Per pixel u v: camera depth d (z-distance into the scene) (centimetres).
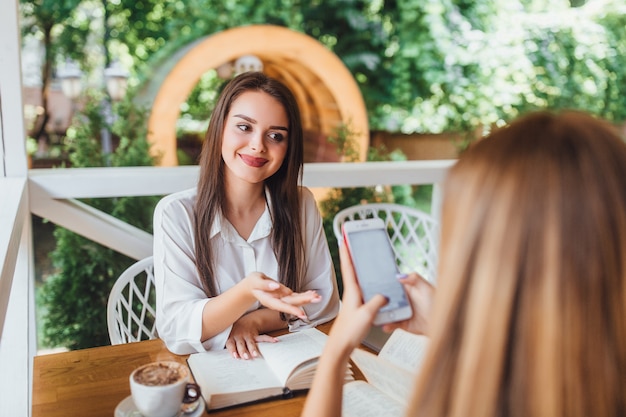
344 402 106
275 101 149
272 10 457
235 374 117
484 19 464
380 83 484
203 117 420
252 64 400
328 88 412
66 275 274
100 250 275
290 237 161
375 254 96
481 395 51
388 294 92
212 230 152
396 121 483
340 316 77
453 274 54
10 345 202
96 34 397
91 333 279
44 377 119
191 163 421
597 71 458
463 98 473
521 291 51
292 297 121
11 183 201
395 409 104
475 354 51
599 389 50
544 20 457
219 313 130
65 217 227
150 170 239
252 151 148
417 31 475
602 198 50
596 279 49
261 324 141
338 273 313
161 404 95
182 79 372
